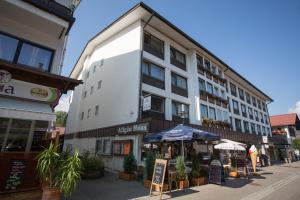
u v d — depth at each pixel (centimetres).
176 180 955
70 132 2644
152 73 1722
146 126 1309
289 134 4566
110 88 1898
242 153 2431
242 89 3519
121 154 1476
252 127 3538
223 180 1134
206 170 1206
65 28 934
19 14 845
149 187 938
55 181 585
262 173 1692
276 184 1154
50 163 582
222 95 2700
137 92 1523
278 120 4888
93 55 2458
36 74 800
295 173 1702
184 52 2186
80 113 2438
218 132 2159
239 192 910
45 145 807
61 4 984
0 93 733
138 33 1719
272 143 3384
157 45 1878
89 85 2381
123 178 1175
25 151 750
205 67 2420
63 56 1034
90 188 907
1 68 743
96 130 1945
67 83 892
